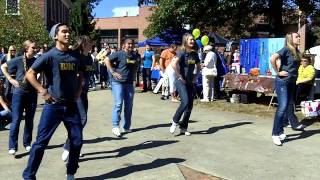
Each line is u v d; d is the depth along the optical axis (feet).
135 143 19.70
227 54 48.57
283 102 19.07
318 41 76.28
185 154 17.71
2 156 17.42
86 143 19.70
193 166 16.03
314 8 51.34
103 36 172.14
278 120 19.20
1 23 62.75
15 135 17.56
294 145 19.24
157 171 15.33
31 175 13.38
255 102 33.35
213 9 49.83
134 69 21.44
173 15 51.52
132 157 17.21
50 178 14.60
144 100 35.58
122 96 21.22
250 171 15.49
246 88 31.73
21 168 15.79
